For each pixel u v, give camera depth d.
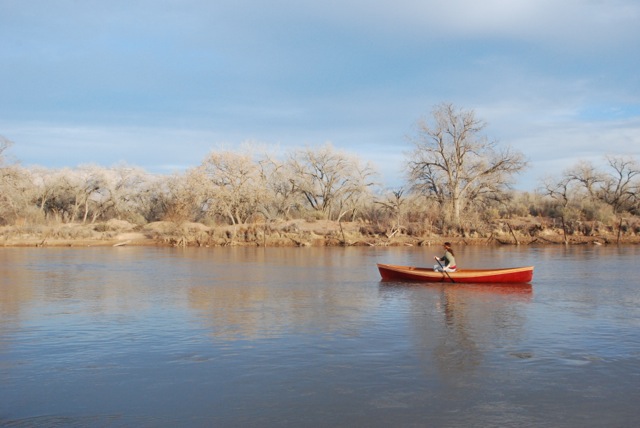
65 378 12.53
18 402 11.17
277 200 78.00
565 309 20.48
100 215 86.19
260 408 10.83
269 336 16.23
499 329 17.09
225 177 68.25
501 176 71.69
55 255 48.03
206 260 42.88
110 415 10.55
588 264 38.06
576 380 12.27
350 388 11.82
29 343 15.48
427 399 11.22
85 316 19.33
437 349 14.73
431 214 67.56
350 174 80.00
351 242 61.09
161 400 11.23
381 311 20.14
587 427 9.98
